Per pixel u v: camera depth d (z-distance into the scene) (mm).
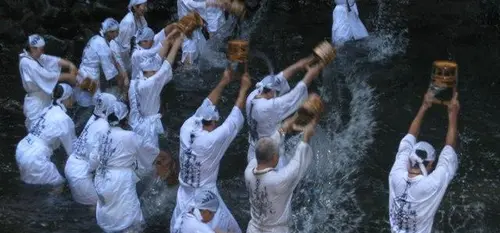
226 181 13125
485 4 20438
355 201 12484
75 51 19125
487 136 14516
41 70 13453
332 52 11445
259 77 17422
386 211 12203
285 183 9820
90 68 15031
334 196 12609
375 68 17531
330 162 13625
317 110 10133
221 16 18891
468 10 21156
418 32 19750
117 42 16047
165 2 21562
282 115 11461
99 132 11719
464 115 15359
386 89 16516
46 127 12656
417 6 21609
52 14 19781
